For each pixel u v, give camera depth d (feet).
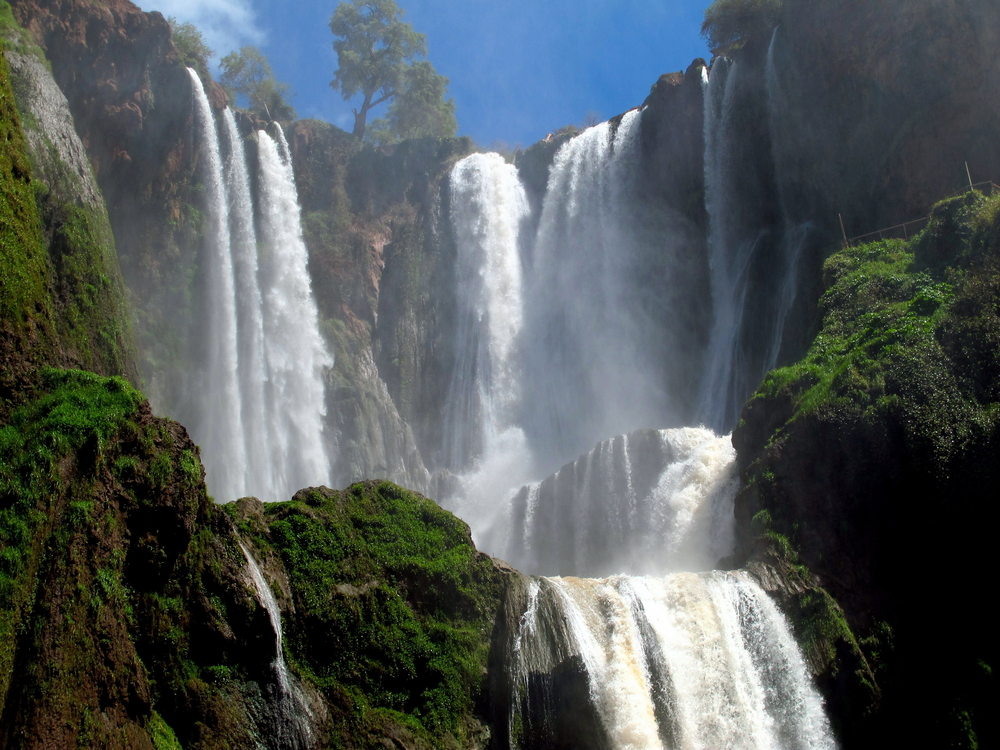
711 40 151.53
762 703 67.05
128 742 46.68
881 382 76.07
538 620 66.39
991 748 65.57
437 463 144.87
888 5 113.39
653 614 68.54
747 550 78.18
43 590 44.83
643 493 96.53
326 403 137.49
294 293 141.79
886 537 73.41
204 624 53.47
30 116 90.17
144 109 121.08
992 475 70.69
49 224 84.64
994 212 82.17
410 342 150.92
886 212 113.09
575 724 63.98
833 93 121.60
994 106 104.27
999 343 73.00
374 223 160.97
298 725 56.70
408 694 62.08
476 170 164.66
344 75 181.06
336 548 65.00
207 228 129.39
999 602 70.44
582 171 157.38
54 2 110.32
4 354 54.24
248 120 147.23
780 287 124.06
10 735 41.32
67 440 49.37
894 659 69.00
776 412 84.23
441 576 66.90
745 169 134.21
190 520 53.62
